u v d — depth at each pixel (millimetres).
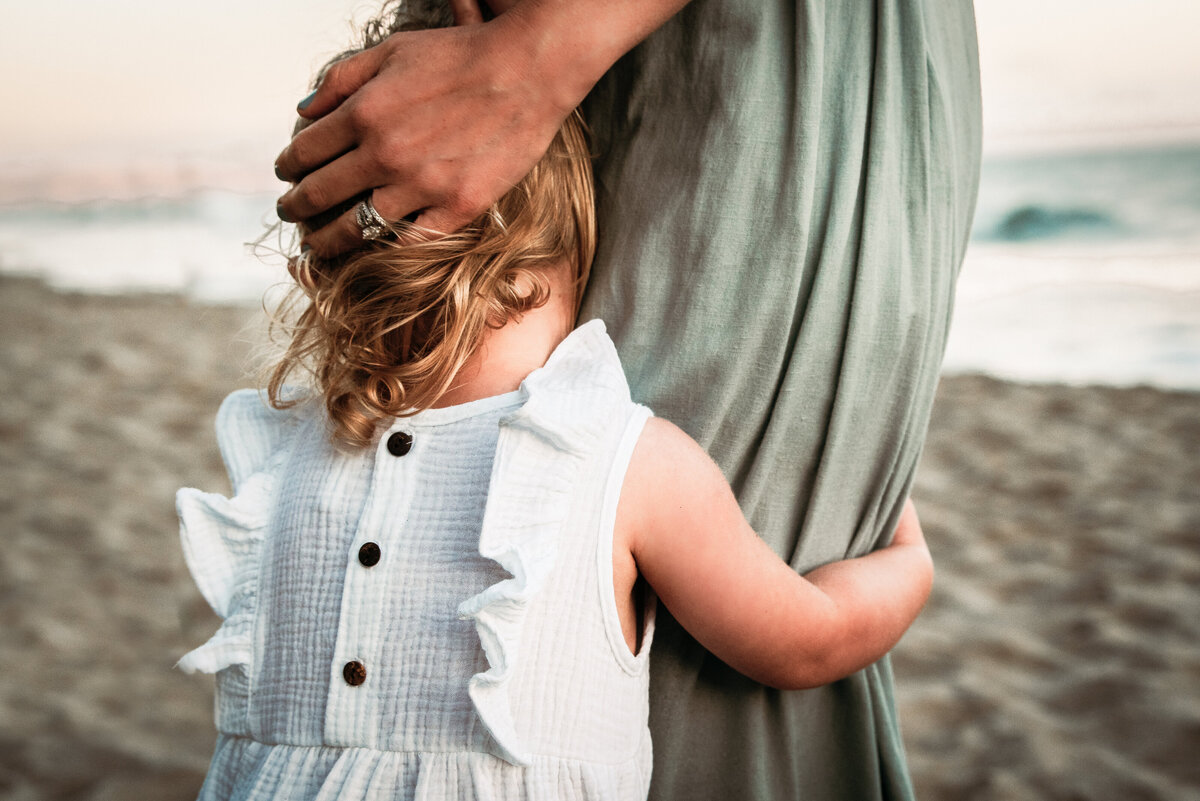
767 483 942
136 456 4867
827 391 927
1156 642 3094
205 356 6668
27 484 4492
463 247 840
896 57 943
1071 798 2312
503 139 806
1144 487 4434
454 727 735
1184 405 5668
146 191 16781
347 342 840
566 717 748
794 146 896
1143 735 2580
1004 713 2723
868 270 912
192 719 2697
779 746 983
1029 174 11586
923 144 945
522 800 722
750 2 905
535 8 774
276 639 814
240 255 12586
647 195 940
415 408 826
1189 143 12055
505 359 861
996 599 3459
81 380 6156
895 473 999
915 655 3096
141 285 10281
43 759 2463
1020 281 9312
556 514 754
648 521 792
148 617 3312
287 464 888
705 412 917
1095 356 7031
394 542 777
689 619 830
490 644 708
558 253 914
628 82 956
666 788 957
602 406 790
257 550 851
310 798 755
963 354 7258
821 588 908
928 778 2422
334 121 825
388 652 758
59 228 14766
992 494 4438
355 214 839
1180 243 9844
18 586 3514
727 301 907
